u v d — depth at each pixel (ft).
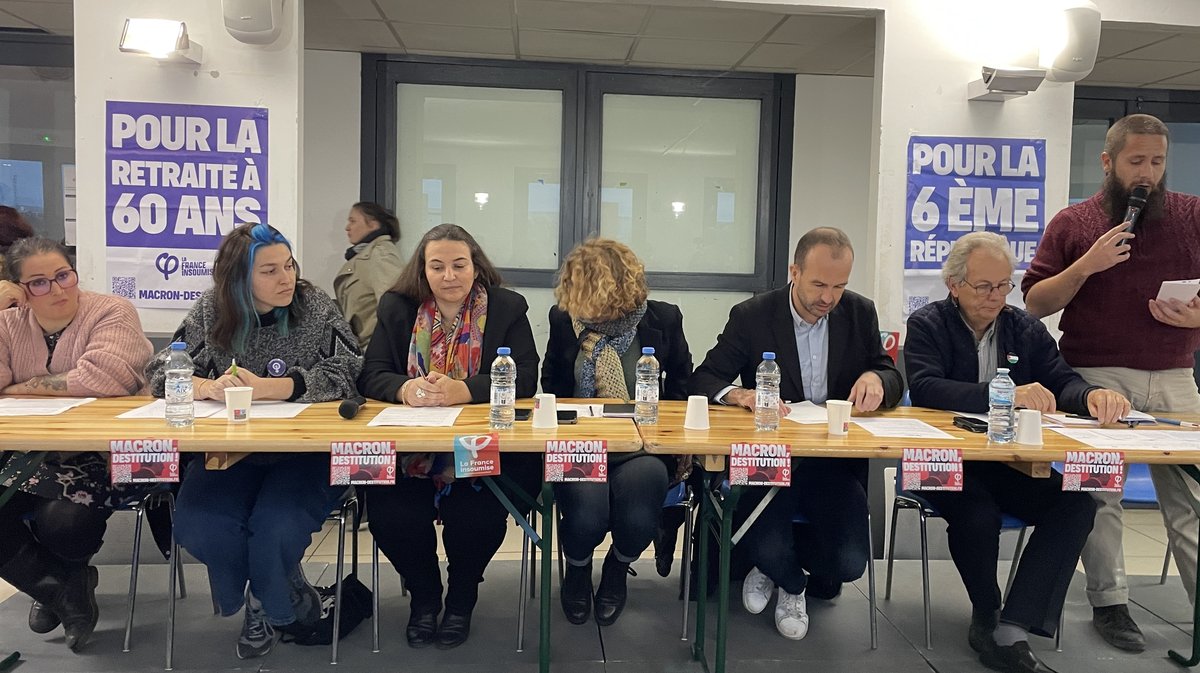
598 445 6.12
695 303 15.64
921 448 6.24
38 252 7.49
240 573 6.89
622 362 8.41
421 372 7.95
